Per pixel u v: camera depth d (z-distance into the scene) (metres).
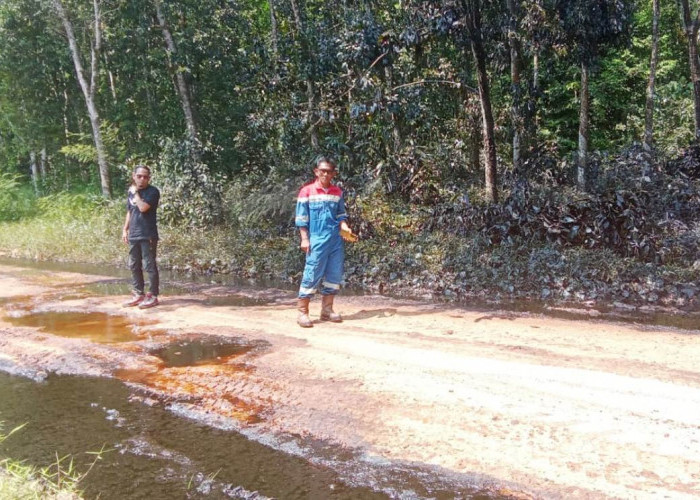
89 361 4.98
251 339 5.52
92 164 22.97
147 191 7.09
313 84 14.12
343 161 12.51
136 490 2.90
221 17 16.66
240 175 16.14
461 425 3.48
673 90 17.83
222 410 3.87
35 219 18.23
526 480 2.86
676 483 2.78
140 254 7.23
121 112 19.61
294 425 3.60
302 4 14.98
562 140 19.09
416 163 12.09
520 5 10.41
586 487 2.77
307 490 2.85
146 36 16.91
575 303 7.51
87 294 8.12
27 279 9.61
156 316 6.64
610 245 8.83
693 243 8.51
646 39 19.19
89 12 18.89
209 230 13.66
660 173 10.95
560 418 3.53
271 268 10.42
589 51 10.50
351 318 6.54
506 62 12.59
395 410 3.73
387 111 10.84
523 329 5.92
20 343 5.58
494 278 8.33
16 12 21.22
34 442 3.48
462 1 9.16
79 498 2.78
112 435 3.55
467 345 5.25
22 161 29.00
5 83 23.89
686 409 3.62
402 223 11.10
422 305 7.35
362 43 10.79
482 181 12.78
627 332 5.79
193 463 3.16
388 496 2.77
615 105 19.39
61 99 24.94
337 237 6.20
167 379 4.47
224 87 17.45
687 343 5.31
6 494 2.71
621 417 3.52
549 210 9.40
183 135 16.62
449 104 13.70
